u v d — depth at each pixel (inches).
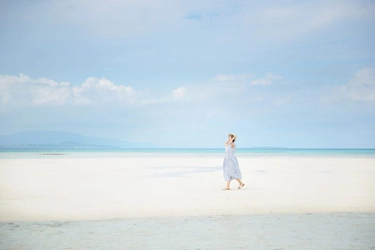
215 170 1010.7
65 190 596.1
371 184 675.4
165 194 547.2
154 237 296.5
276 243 278.1
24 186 647.8
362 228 326.0
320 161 1443.2
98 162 1365.7
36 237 297.1
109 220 365.1
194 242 281.1
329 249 261.9
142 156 2036.2
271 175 845.2
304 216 383.9
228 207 438.0
